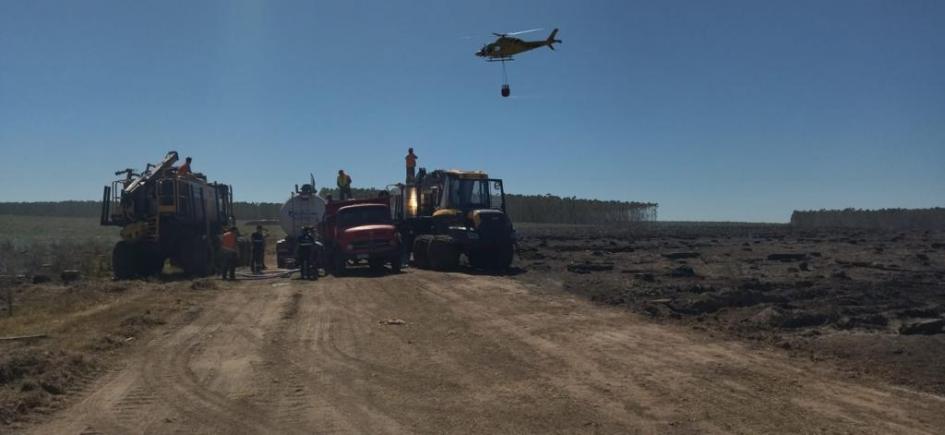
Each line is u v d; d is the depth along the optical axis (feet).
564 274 72.59
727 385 29.73
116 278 79.46
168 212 79.92
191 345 39.99
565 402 27.81
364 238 80.02
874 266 77.66
